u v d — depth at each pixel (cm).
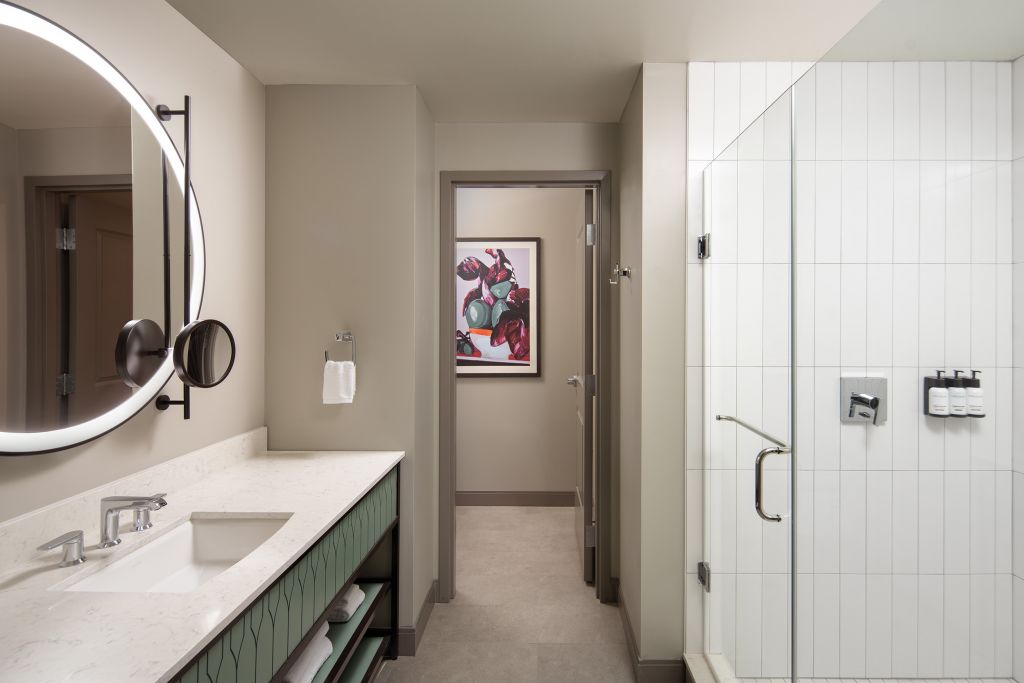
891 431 110
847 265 122
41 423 132
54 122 137
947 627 98
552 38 205
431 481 288
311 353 244
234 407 220
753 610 177
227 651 106
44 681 84
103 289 151
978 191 91
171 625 100
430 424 284
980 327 91
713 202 215
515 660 243
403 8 184
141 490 164
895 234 108
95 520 145
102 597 110
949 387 96
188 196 175
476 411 446
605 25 196
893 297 109
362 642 230
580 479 353
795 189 145
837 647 128
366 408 244
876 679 115
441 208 294
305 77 236
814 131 135
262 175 242
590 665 240
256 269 237
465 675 232
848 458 123
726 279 202
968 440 94
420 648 252
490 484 446
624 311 271
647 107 225
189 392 183
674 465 227
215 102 206
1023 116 84
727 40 207
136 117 164
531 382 444
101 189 151
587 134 294
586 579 316
